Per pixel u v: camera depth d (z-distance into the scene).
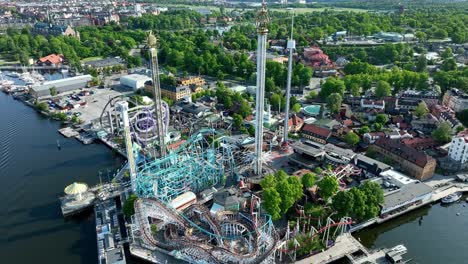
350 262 149.25
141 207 160.50
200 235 161.50
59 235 167.88
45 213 182.88
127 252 156.50
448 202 186.50
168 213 161.12
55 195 196.25
